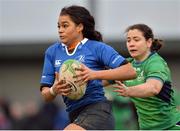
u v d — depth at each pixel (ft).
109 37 142.41
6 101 132.87
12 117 117.19
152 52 64.39
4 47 149.89
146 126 65.36
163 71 61.98
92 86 56.95
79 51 57.16
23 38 153.79
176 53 145.38
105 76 54.90
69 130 56.95
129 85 64.39
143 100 64.08
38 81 151.84
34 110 112.78
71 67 56.34
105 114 57.31
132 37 64.13
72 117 58.44
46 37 155.63
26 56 150.41
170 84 63.77
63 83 56.34
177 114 65.46
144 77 63.41
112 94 94.89
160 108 64.03
